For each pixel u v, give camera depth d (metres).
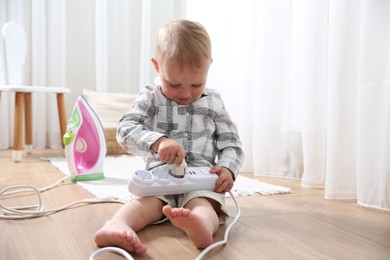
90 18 2.69
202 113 1.05
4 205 1.13
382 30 1.14
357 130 1.21
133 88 2.78
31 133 2.29
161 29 1.00
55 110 2.58
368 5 1.15
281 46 1.66
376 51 1.14
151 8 2.59
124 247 0.77
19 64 2.33
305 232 0.93
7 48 2.30
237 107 1.90
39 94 2.53
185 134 1.03
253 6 1.78
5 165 1.90
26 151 2.29
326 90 1.43
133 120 1.01
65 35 2.63
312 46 1.43
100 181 1.49
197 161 1.03
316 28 1.42
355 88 1.27
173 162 0.93
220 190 0.97
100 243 0.78
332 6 1.28
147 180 0.91
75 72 2.69
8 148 2.56
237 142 1.08
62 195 1.28
